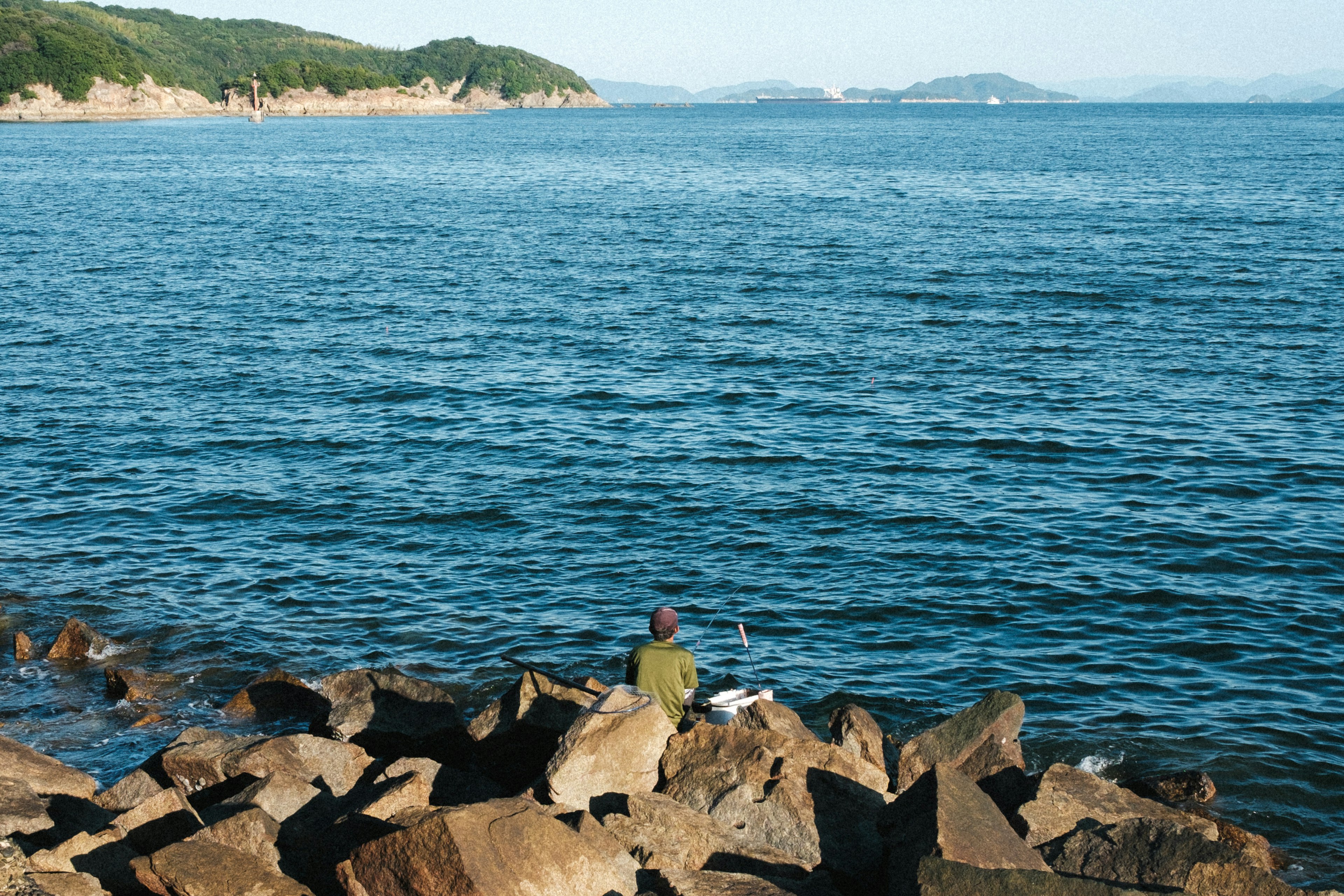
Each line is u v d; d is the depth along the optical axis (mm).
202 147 128875
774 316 30688
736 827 7758
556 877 6352
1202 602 13742
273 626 13297
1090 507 16812
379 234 49562
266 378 24547
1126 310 30641
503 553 15438
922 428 20656
